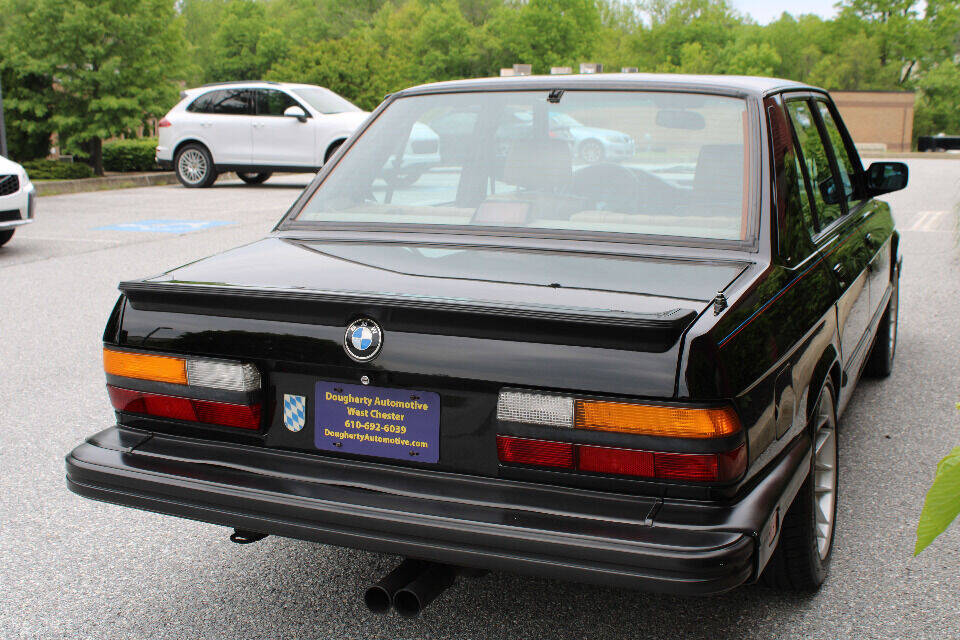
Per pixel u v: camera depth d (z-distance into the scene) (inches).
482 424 87.4
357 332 89.8
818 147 138.2
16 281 321.7
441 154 123.1
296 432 94.6
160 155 692.1
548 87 123.5
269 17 4249.5
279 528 90.0
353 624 109.8
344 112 664.4
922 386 200.5
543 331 83.5
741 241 105.1
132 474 95.7
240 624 110.3
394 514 85.8
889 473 153.0
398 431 90.4
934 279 327.9
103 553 128.7
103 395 197.3
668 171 112.3
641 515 81.2
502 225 115.2
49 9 732.0
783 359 93.6
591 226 112.1
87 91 764.0
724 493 81.8
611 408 82.0
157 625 110.3
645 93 119.3
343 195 126.1
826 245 124.0
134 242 410.9
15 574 122.6
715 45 4015.8
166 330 98.3
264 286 94.8
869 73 3176.7
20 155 790.5
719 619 109.3
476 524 83.1
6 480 153.0
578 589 117.0
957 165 1171.9
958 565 122.0
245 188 693.9
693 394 80.4
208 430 97.9
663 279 96.6
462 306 84.6
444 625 108.8
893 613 110.2
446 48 3378.4
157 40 771.4
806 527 106.3
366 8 4350.4
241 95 668.7
